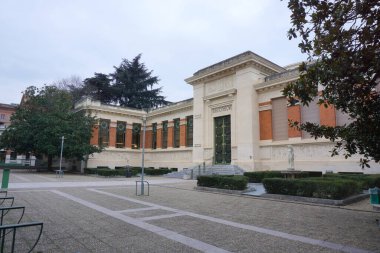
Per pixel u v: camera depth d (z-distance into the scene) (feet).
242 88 91.40
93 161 125.49
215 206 37.19
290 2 19.34
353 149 23.63
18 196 43.11
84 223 26.40
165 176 103.30
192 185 66.80
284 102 83.46
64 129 107.55
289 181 43.98
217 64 101.35
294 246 19.89
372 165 63.72
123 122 139.13
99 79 184.75
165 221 27.76
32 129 108.99
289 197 42.80
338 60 18.57
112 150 131.85
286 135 81.71
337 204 37.27
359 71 18.88
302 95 21.11
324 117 73.00
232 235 22.74
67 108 117.80
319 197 40.06
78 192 49.98
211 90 104.37
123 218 28.89
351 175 56.54
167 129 132.16
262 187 60.08
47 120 106.63
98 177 94.94
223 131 98.63
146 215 30.66
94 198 42.83
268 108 86.74
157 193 51.11
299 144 77.61
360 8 17.34
